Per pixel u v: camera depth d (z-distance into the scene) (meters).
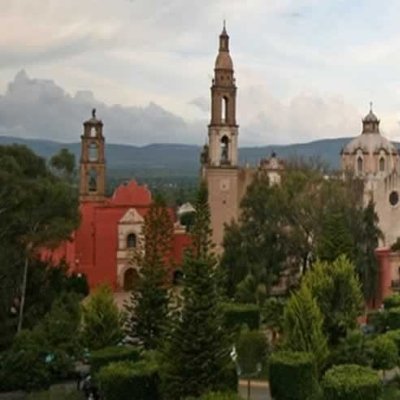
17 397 50.50
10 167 64.06
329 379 40.69
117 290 105.62
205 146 124.56
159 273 60.59
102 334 59.09
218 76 108.44
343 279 56.03
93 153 113.69
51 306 65.94
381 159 120.06
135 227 106.25
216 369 42.81
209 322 42.69
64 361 55.41
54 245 69.56
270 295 87.00
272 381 45.84
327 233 68.50
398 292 89.19
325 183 92.75
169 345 43.62
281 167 114.56
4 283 66.81
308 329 50.22
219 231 107.25
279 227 90.00
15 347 55.25
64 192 66.88
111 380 43.66
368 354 52.69
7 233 65.75
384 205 114.75
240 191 109.81
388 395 48.22
